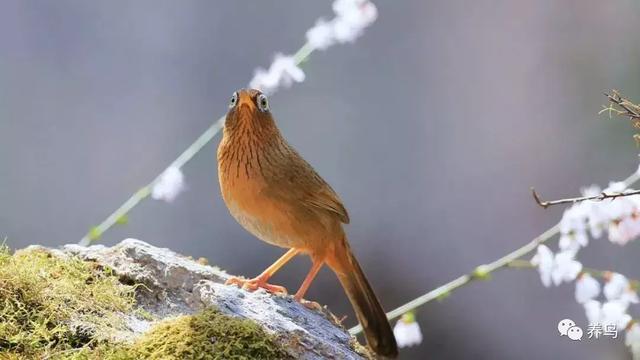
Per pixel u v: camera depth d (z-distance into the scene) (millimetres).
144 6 15039
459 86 15320
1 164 14117
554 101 15438
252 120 6508
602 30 15758
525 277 13844
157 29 15000
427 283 14125
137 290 5715
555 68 15648
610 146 15016
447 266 14227
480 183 14805
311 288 13266
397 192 14602
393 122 14938
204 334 5023
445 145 14992
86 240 7035
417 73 15242
